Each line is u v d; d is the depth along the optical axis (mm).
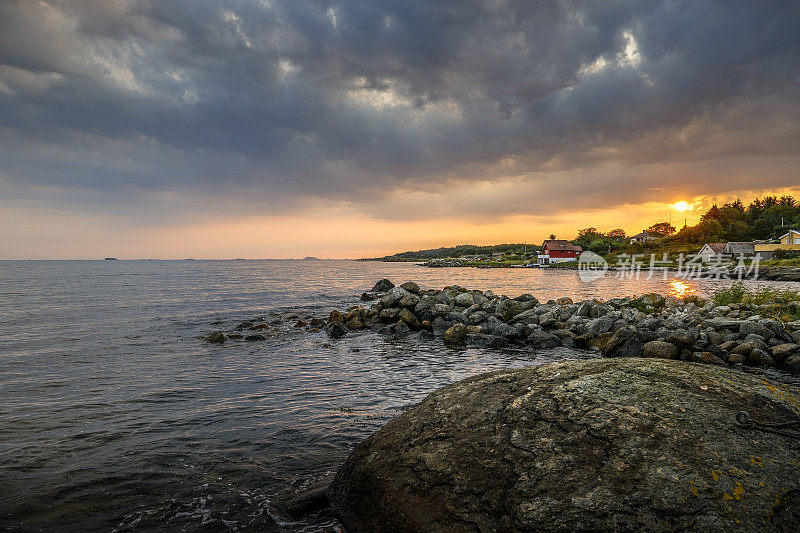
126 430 6898
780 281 51719
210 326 19062
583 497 2932
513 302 21734
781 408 3471
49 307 25594
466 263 144500
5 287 42906
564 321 18344
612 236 152875
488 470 3400
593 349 14789
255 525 4293
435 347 15320
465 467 3502
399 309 20500
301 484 5129
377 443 4266
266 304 29250
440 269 116625
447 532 3082
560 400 3873
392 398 8812
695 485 2834
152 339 15820
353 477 4152
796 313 16875
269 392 9203
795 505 2674
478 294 26641
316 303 30172
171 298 32406
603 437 3344
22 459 5801
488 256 165625
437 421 4168
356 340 16719
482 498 3207
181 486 5090
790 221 96438
